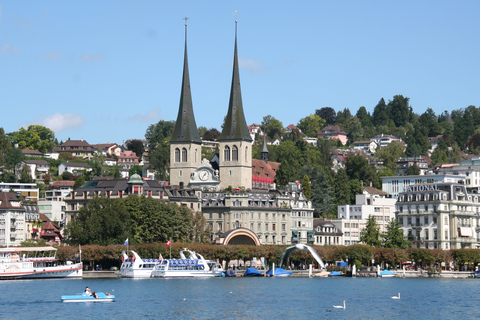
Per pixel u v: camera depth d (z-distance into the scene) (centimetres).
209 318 14512
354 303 16825
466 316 15112
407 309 15962
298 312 15362
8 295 17638
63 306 15788
